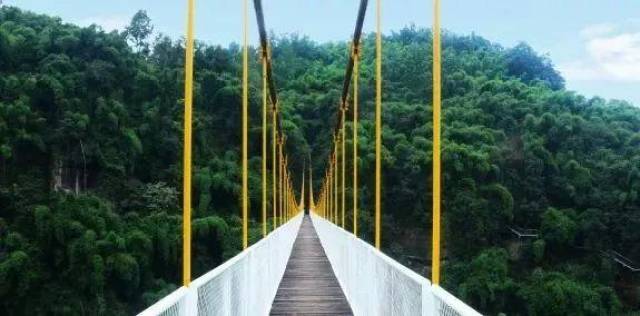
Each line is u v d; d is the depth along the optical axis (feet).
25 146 110.93
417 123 142.41
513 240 124.88
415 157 126.41
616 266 120.98
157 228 99.55
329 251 39.22
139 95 133.39
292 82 189.47
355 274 20.77
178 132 130.11
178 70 141.38
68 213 96.32
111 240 91.66
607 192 130.93
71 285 88.74
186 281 10.41
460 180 126.11
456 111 152.66
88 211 98.32
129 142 121.60
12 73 123.85
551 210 127.54
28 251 90.63
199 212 113.50
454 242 121.60
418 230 122.62
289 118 164.04
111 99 124.88
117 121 121.90
